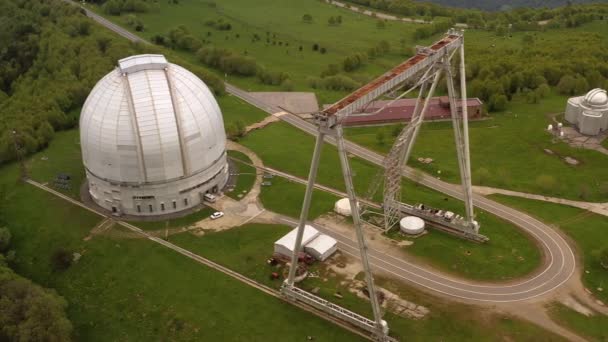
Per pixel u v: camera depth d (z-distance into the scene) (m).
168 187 125.25
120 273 110.31
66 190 137.12
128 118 120.25
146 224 124.06
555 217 124.94
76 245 118.12
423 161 151.88
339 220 123.94
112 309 102.69
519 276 105.44
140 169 121.19
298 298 100.06
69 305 104.75
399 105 181.12
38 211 129.50
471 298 99.94
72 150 157.75
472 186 138.88
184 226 123.25
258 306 100.06
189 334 95.50
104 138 120.88
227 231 121.25
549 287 102.31
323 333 93.75
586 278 104.56
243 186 138.75
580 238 116.44
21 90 199.75
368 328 92.50
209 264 111.31
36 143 155.75
